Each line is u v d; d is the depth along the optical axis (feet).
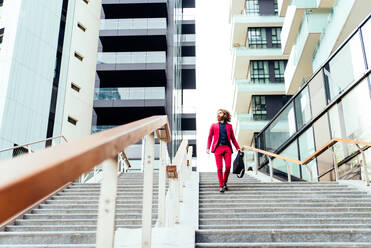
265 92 74.95
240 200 19.65
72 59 68.90
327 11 44.75
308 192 21.26
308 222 15.53
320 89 34.27
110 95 78.95
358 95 27.09
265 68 78.18
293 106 40.52
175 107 90.68
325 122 32.58
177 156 15.34
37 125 55.83
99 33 83.66
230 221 15.99
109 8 88.28
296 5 47.57
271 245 10.82
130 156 69.72
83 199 22.40
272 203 18.75
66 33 67.67
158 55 82.02
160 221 11.51
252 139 77.00
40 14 60.29
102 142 3.57
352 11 35.55
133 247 8.85
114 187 4.40
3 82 51.34
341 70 30.32
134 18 90.63
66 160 2.67
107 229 4.27
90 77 74.95
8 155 48.78
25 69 54.90
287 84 56.85
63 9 68.44
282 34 59.26
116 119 83.10
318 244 10.78
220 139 21.44
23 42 55.26
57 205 20.44
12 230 16.02
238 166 22.22
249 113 83.05
